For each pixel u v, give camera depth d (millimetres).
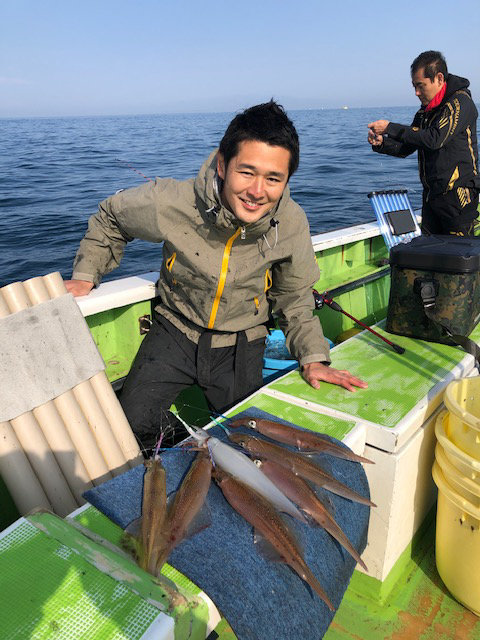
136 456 2057
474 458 1604
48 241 9930
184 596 1105
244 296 2279
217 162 1962
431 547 2199
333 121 79375
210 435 1708
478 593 1775
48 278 1925
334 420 1834
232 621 1114
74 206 13445
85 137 49688
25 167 22484
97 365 1981
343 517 1535
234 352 2432
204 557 1231
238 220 1982
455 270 2344
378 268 4109
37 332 1795
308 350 2221
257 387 2477
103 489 1446
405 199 4223
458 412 1605
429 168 4074
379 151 4305
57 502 1764
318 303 2645
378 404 1927
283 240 2201
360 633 1810
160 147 33344
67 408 1854
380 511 1835
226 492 1428
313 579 1230
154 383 2314
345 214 12156
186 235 2150
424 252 2414
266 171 1796
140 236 2289
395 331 2621
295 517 1405
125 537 1284
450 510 1775
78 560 1153
